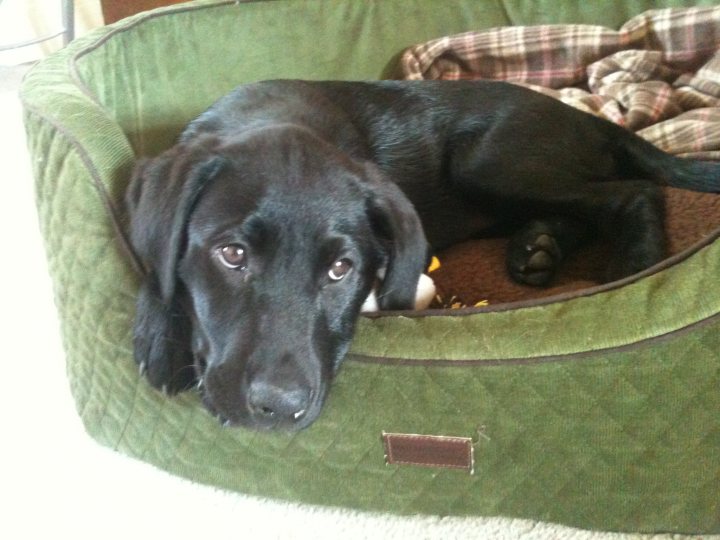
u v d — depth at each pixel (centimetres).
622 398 56
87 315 68
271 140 60
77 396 75
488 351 56
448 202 93
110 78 95
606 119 97
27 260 110
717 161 93
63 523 66
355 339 60
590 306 56
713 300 52
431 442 60
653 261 76
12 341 92
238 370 53
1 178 136
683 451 57
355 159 68
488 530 64
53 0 189
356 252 58
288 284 55
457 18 122
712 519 60
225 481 68
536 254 82
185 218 56
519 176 87
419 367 58
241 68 111
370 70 120
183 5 105
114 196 67
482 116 91
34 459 73
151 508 68
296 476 65
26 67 189
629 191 82
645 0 121
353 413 61
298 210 55
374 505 65
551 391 56
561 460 59
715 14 112
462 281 85
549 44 118
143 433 70
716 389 55
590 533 63
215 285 56
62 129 69
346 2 115
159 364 64
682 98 110
